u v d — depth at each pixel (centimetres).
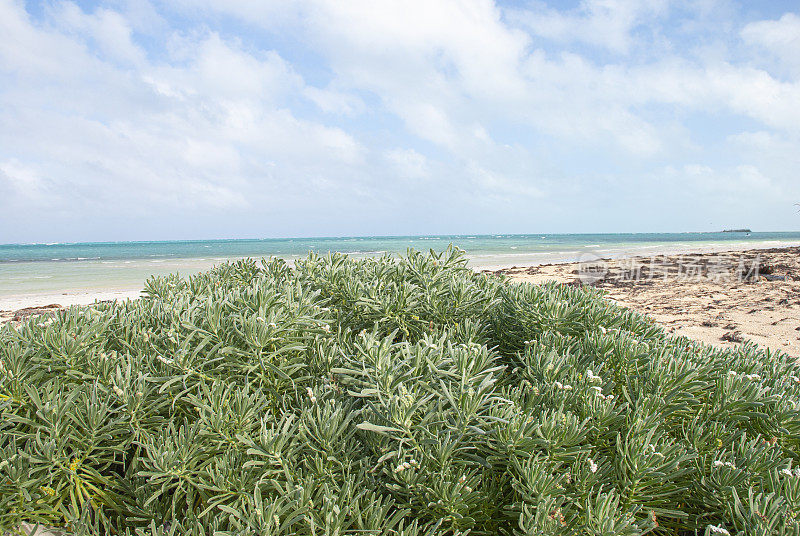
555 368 188
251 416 159
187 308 224
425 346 192
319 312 226
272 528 132
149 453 148
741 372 213
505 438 152
